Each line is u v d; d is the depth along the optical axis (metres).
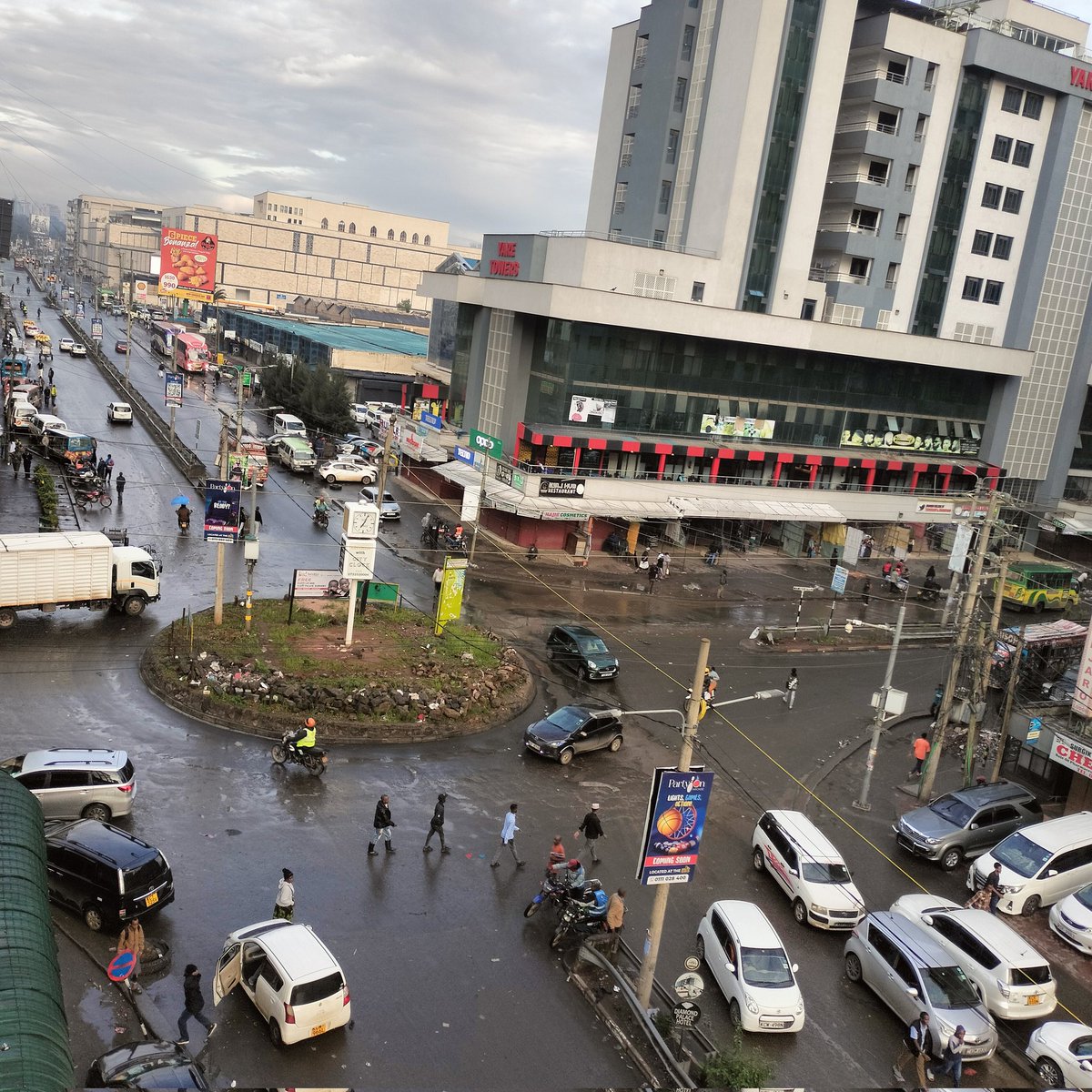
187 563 44.09
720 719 37.00
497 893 23.20
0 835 9.67
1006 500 31.58
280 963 17.12
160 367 99.69
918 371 68.12
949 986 20.45
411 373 101.62
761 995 19.70
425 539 53.66
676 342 58.44
